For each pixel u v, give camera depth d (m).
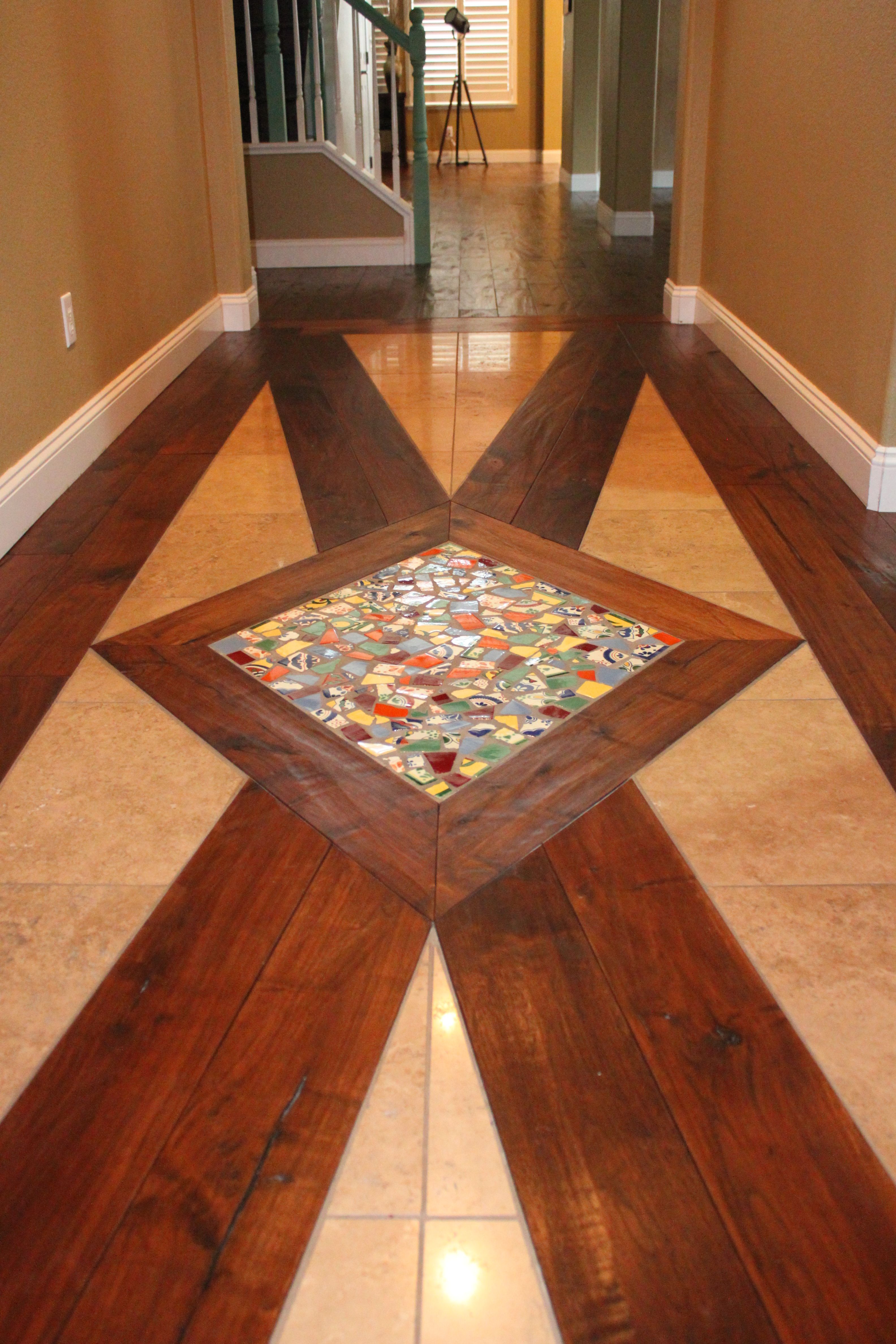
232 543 2.40
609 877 1.36
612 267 5.54
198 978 1.21
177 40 3.70
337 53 5.36
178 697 1.79
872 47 2.42
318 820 1.48
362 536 2.42
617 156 6.32
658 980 1.21
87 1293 0.90
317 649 1.93
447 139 10.08
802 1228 0.94
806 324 2.99
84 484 2.76
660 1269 0.91
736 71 3.64
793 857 1.40
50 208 2.61
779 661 1.88
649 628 2.00
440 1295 0.90
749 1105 1.06
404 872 1.37
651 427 3.14
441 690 1.79
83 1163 1.01
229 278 4.25
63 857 1.42
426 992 1.19
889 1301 0.89
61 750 1.65
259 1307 0.89
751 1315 0.88
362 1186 0.98
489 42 9.70
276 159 5.47
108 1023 1.16
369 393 3.49
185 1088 1.08
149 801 1.53
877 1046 1.12
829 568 2.24
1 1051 1.12
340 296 4.95
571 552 2.33
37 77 2.51
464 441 3.04
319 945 1.26
